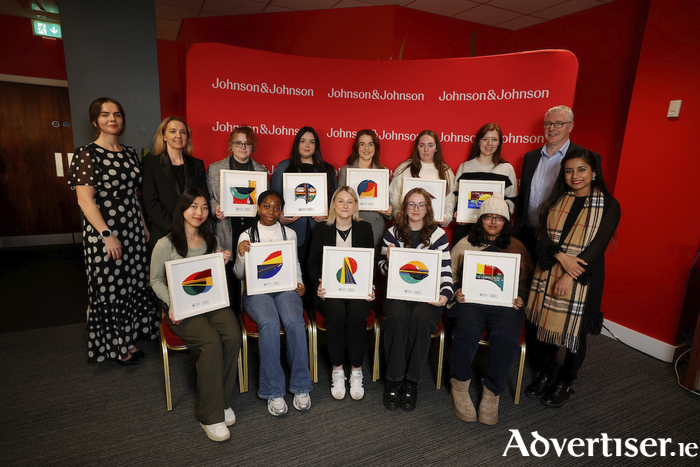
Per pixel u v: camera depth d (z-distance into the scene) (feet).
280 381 6.73
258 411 6.86
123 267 7.74
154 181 7.89
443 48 14.17
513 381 8.19
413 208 7.48
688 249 8.92
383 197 8.71
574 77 8.64
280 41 14.70
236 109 9.44
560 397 7.31
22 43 16.28
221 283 6.69
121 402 6.99
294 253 7.28
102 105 7.18
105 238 7.23
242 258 7.15
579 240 6.81
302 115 9.79
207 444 6.01
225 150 9.56
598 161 6.86
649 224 9.66
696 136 8.66
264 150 9.77
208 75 9.16
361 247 7.69
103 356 7.91
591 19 12.36
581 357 7.19
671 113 9.04
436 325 7.12
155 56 9.88
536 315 7.26
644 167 9.72
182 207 6.53
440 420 6.79
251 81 9.37
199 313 6.35
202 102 9.26
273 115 9.65
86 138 9.51
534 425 6.78
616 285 10.51
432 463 5.76
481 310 7.17
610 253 10.59
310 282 8.34
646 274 9.78
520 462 5.85
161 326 6.87
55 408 6.77
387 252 7.93
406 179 8.54
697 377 7.91
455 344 6.95
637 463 5.93
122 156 7.61
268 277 7.15
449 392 7.68
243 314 7.40
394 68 9.66
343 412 6.91
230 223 8.45
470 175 9.12
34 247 17.90
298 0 13.17
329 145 10.04
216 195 8.46
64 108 17.75
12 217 17.69
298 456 5.81
